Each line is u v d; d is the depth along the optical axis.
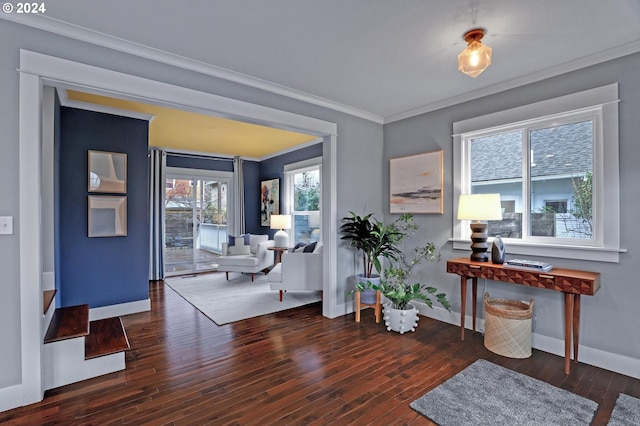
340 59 2.52
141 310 3.85
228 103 2.78
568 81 2.61
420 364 2.51
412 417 1.87
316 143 5.65
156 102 2.48
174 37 2.20
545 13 1.93
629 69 2.32
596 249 2.45
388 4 1.84
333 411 1.92
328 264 3.63
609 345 2.42
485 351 2.74
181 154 6.37
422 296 3.22
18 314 1.96
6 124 1.91
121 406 1.98
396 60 2.54
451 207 3.41
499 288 3.03
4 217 1.91
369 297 3.61
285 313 3.81
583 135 2.60
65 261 3.41
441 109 3.50
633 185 2.31
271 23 2.04
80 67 2.12
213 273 6.30
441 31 2.13
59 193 3.31
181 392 2.13
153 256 5.65
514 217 3.02
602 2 1.83
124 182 3.74
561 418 1.84
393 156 4.00
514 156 3.01
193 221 6.46
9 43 1.92
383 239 3.58
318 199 5.70
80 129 3.50
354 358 2.62
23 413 1.90
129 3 1.83
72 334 2.26
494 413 1.89
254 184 7.35
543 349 2.76
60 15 1.95
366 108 3.68
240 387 2.19
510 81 2.91
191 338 3.04
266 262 6.07
